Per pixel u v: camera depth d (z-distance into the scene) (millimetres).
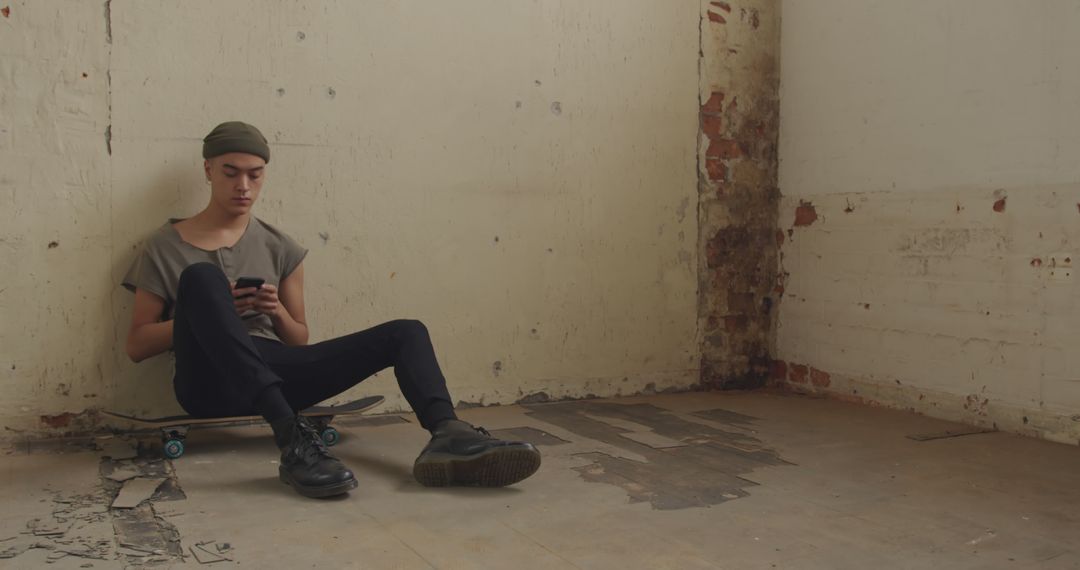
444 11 3086
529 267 3289
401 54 3020
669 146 3555
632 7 3443
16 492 2004
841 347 3496
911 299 3207
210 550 1626
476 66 3150
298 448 2029
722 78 3660
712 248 3680
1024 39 2803
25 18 2500
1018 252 2838
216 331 2086
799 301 3699
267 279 2598
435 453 2078
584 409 3201
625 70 3443
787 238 3754
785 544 1724
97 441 2549
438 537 1729
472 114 3152
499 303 3238
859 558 1650
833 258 3529
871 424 2988
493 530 1780
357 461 2363
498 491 2082
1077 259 2670
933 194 3117
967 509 1990
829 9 3529
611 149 3432
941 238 3092
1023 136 2812
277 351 2387
